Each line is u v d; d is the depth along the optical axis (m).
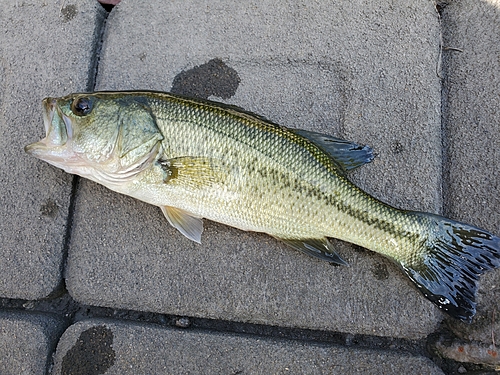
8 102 0.29
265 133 0.25
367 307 0.26
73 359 0.26
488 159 0.27
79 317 0.28
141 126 0.25
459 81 0.29
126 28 0.30
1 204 0.28
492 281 0.26
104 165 0.25
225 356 0.26
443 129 0.28
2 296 0.27
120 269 0.27
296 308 0.26
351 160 0.26
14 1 0.31
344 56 0.29
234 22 0.30
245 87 0.29
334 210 0.25
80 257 0.27
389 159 0.28
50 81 0.30
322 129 0.28
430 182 0.27
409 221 0.24
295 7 0.30
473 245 0.24
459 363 0.26
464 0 0.30
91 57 0.30
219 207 0.25
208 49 0.30
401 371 0.25
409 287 0.26
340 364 0.26
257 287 0.26
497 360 0.25
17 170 0.28
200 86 0.29
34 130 0.29
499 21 0.29
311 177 0.24
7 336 0.27
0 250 0.28
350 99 0.28
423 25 0.29
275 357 0.26
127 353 0.26
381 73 0.29
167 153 0.25
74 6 0.31
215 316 0.27
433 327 0.26
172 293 0.27
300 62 0.29
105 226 0.28
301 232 0.25
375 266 0.26
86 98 0.25
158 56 0.30
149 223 0.27
